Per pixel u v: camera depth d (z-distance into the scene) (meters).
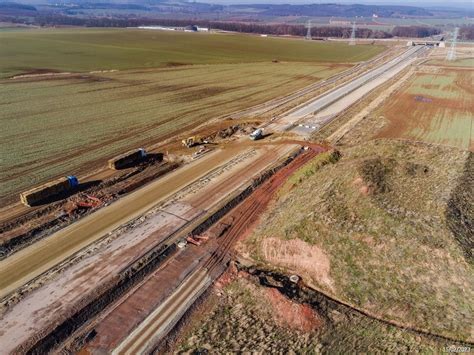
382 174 31.39
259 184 40.25
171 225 32.41
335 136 53.84
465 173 31.73
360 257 24.89
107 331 22.39
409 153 36.88
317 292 24.69
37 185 40.06
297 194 34.06
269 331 21.80
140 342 21.62
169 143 51.97
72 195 38.16
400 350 19.91
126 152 48.41
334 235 26.16
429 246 24.06
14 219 33.53
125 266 27.33
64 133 54.50
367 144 41.66
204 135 54.28
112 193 38.50
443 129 56.22
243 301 24.20
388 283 23.41
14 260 28.41
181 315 23.47
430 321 21.14
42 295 24.64
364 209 27.47
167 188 39.62
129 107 67.88
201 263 27.97
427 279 22.95
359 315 22.39
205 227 32.38
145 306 24.17
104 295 24.72
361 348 20.30
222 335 21.94
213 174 42.25
